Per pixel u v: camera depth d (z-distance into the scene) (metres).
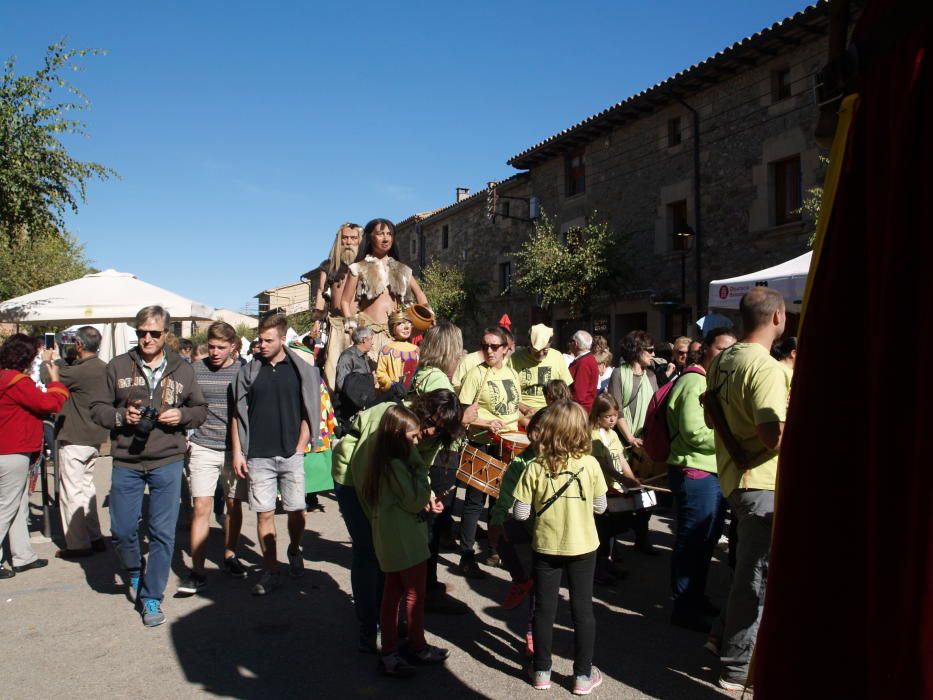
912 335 1.03
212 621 4.61
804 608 1.19
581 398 6.99
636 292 17.72
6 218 11.73
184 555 6.23
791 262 7.57
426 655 3.93
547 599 3.65
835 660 1.16
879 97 1.12
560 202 21.50
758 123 14.82
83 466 6.19
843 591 1.16
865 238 1.16
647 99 17.16
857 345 1.16
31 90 11.33
